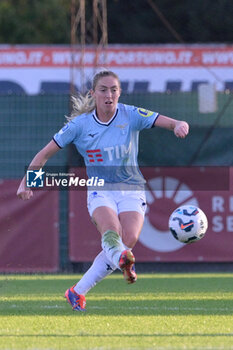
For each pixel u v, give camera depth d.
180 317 24.44
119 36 92.75
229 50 64.31
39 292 34.66
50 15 99.25
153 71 64.31
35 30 98.38
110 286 38.47
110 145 23.86
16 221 47.66
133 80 64.31
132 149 24.20
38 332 20.81
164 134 49.34
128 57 64.38
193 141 49.34
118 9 92.94
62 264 48.31
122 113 23.92
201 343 18.56
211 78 64.25
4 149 50.50
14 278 44.25
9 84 65.50
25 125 50.50
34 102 50.50
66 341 18.95
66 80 65.19
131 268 21.08
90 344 18.39
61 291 35.16
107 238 22.09
